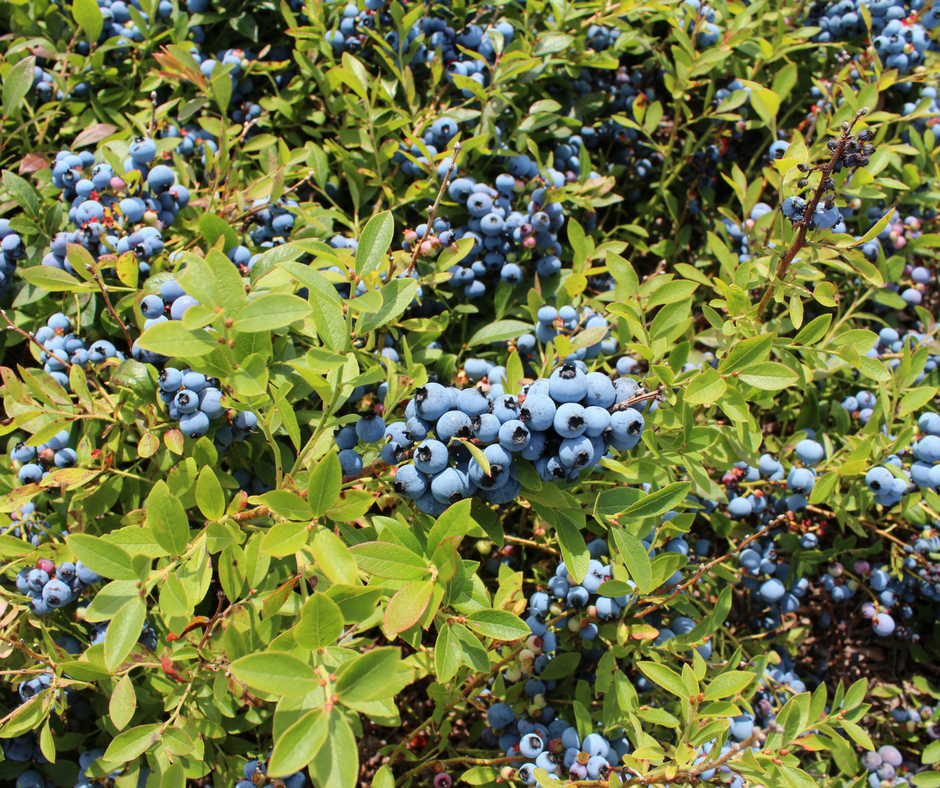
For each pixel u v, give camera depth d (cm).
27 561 43
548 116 52
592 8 54
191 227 48
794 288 44
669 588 45
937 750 47
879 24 57
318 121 54
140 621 36
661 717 41
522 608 43
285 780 43
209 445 42
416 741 50
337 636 34
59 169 47
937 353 52
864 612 52
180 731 40
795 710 40
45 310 47
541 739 43
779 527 50
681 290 42
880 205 56
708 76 61
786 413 53
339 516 36
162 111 50
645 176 62
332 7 54
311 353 37
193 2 54
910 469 46
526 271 51
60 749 44
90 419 45
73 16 53
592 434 38
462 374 47
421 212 51
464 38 54
